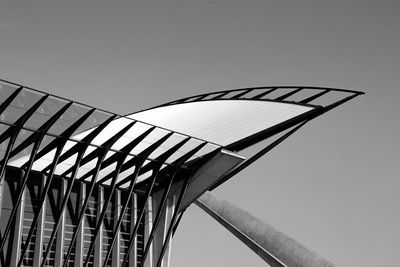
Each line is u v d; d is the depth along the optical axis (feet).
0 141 85.71
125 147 95.14
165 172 106.93
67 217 101.86
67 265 97.25
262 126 123.54
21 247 92.53
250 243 84.99
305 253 74.38
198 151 102.06
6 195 95.40
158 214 99.19
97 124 87.25
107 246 104.06
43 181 100.89
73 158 97.76
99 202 106.73
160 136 94.94
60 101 81.20
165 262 106.11
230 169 105.60
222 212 97.55
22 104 79.92
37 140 85.05
